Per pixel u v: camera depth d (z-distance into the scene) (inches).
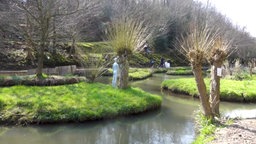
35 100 521.3
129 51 698.2
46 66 1190.9
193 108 669.3
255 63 1814.7
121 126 509.0
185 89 844.6
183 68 1855.3
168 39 2329.0
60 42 1311.5
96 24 1863.9
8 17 868.0
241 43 2311.8
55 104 518.0
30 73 921.5
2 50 1115.3
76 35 1266.0
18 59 1121.4
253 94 781.3
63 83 701.3
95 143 429.7
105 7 1915.6
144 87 981.2
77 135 455.5
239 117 534.9
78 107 518.6
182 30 2123.5
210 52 501.0
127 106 559.8
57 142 425.4
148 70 1553.9
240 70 1347.2
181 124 534.6
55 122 483.8
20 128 461.7
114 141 440.5
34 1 740.7
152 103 618.8
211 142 372.2
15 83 645.3
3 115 475.2
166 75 1529.3
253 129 432.1
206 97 483.2
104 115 519.5
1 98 513.7
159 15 2182.6
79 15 983.6
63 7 783.7
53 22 791.7
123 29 713.0
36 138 433.7
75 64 1279.5
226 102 766.5
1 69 1053.2
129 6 1867.6
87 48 1497.3
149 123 535.2
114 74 727.1
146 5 2078.0
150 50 2158.0
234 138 385.4
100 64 863.7
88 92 615.8
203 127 455.5
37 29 779.4
